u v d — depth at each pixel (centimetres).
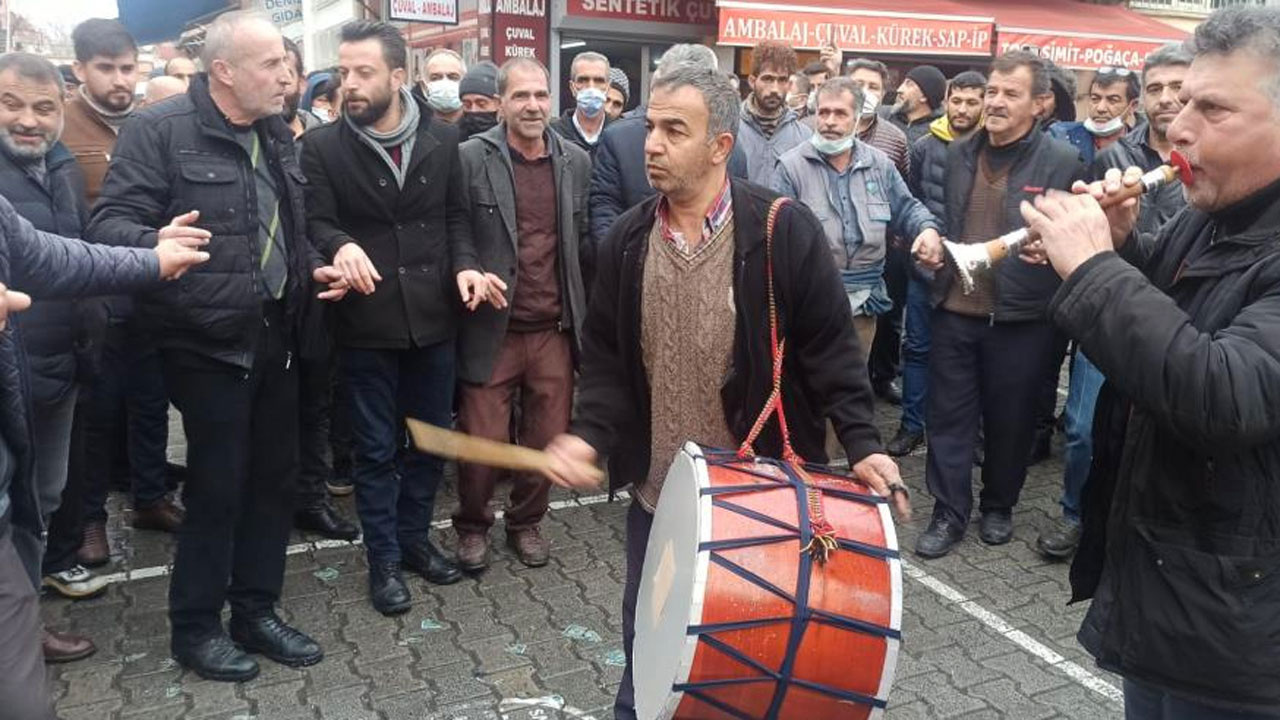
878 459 224
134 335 439
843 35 1055
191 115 308
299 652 352
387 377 383
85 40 438
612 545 461
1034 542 464
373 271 342
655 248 243
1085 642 210
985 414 450
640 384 252
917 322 576
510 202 402
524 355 420
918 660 361
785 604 187
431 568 418
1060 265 181
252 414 336
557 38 1157
